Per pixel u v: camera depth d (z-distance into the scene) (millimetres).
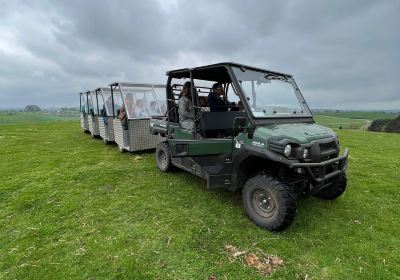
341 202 4145
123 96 7266
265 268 2576
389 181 5215
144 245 2932
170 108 4934
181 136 4625
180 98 4594
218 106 4652
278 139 3006
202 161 4102
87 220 3523
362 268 2600
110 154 7402
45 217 3627
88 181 5047
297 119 3896
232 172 3611
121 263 2625
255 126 3328
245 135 3363
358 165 6457
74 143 9383
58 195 4371
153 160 6613
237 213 3688
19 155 7406
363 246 2963
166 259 2695
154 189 4617
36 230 3291
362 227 3389
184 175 5375
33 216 3670
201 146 3822
